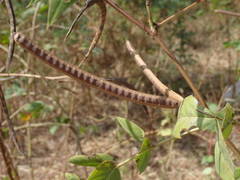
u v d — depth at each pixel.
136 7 4.00
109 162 0.83
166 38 4.36
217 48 5.05
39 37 3.29
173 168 3.57
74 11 2.87
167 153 3.71
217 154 0.70
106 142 3.88
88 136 3.99
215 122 0.72
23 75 1.25
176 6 3.45
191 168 3.53
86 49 2.31
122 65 4.38
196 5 0.85
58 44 3.50
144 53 4.38
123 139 3.77
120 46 4.30
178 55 4.34
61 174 3.41
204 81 4.54
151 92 4.15
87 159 0.85
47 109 2.77
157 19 3.66
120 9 0.79
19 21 3.14
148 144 0.83
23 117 2.94
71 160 0.85
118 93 0.79
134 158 0.83
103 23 0.82
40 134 3.97
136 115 4.02
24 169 3.60
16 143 1.07
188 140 3.79
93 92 4.35
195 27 5.72
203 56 5.40
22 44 0.73
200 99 0.85
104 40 3.91
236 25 4.61
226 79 4.52
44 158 3.73
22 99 3.51
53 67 0.76
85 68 3.47
